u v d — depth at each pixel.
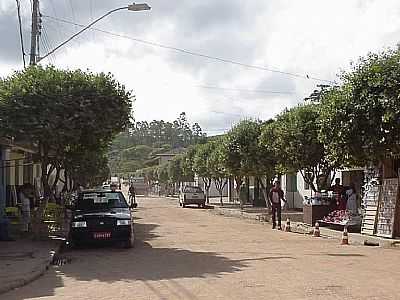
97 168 41.91
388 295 10.23
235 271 13.24
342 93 19.95
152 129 151.88
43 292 11.21
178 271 13.42
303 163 27.55
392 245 18.95
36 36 21.31
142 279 12.38
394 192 21.06
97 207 19.45
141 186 94.88
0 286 11.35
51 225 20.77
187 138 139.38
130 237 18.23
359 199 28.77
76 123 17.91
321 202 27.02
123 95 18.91
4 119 17.45
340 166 24.56
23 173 31.80
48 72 18.58
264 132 30.89
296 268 13.63
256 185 46.88
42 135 17.62
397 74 18.11
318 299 9.90
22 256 15.70
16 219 22.61
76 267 14.61
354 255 16.25
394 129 18.34
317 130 25.75
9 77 18.58
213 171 48.22
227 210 40.78
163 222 30.66
